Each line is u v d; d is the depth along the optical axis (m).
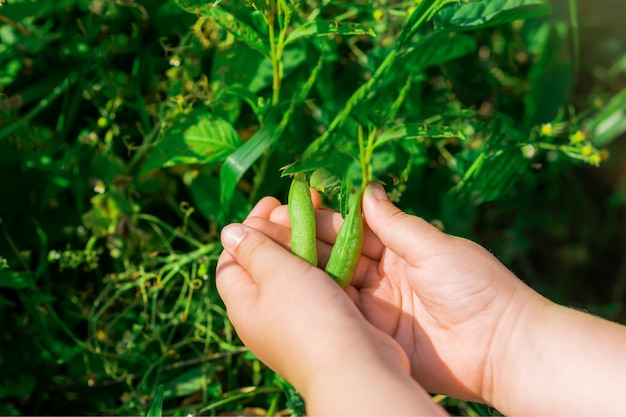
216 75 0.50
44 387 0.51
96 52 0.52
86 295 0.51
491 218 0.58
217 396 0.50
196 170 0.52
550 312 0.39
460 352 0.41
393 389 0.33
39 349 0.50
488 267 0.40
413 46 0.47
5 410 0.49
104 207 0.51
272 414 0.49
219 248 0.50
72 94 0.54
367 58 0.51
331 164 0.46
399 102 0.49
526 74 0.57
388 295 0.42
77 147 0.51
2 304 0.50
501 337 0.40
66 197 0.54
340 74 0.55
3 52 0.51
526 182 0.57
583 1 0.61
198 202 0.51
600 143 0.57
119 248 0.51
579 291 0.62
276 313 0.36
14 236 0.52
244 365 0.52
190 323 0.51
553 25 0.58
